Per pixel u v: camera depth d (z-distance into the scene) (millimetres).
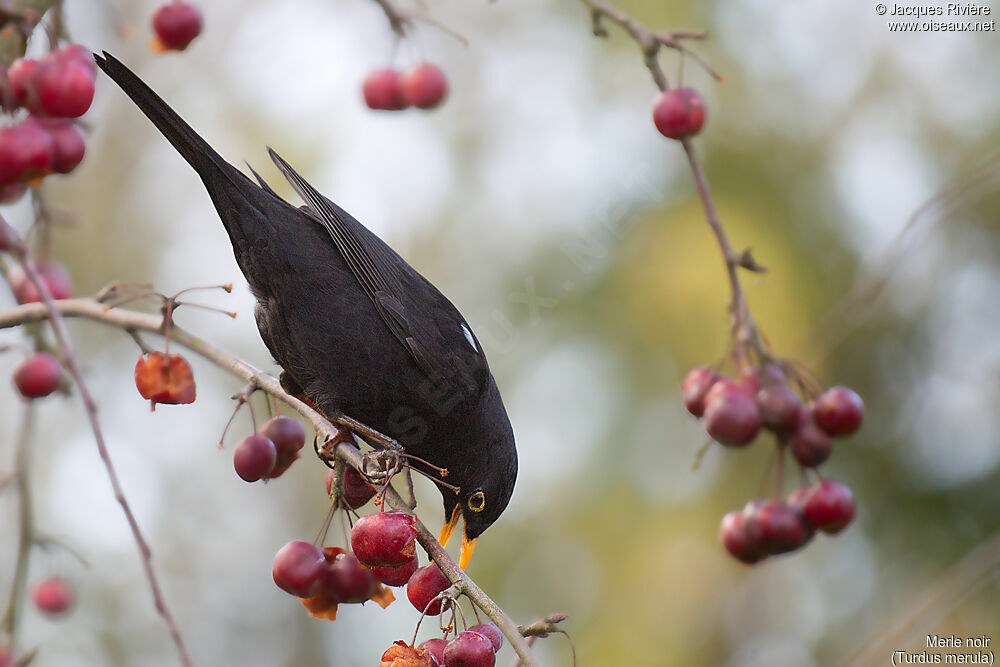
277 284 7172
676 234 10906
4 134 5375
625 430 11039
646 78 11758
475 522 7594
